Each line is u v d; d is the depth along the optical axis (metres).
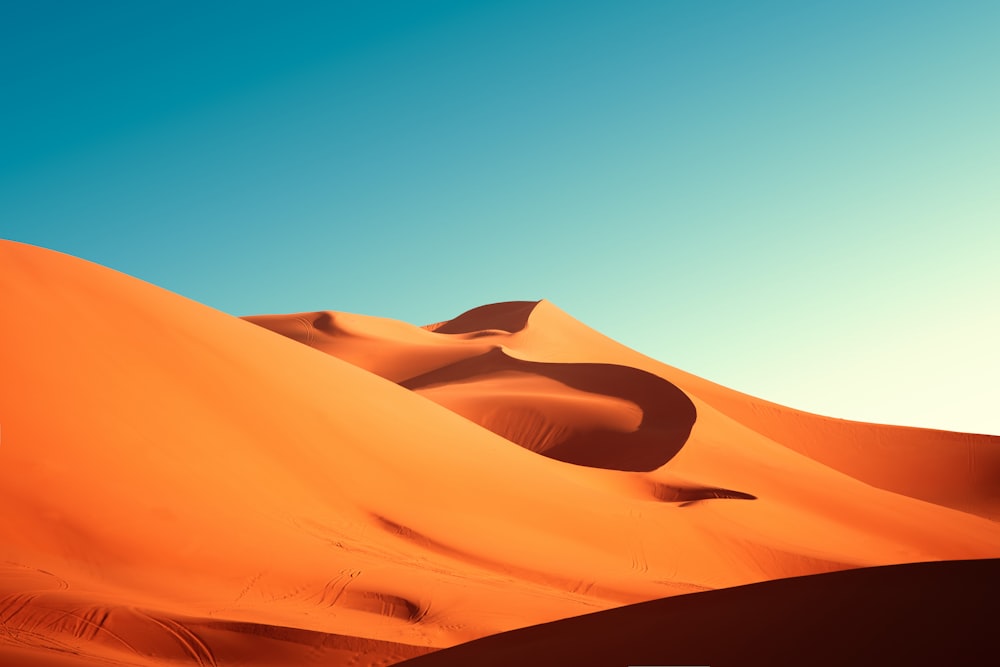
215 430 22.52
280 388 26.75
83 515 16.92
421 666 7.01
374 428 28.22
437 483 26.41
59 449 18.44
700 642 6.00
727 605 6.86
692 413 51.25
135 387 22.12
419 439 29.50
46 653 10.76
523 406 53.12
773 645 5.63
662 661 5.75
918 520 39.25
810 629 5.80
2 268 23.78
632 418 51.34
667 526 29.20
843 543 33.59
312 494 22.48
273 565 17.56
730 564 28.38
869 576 6.94
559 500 28.61
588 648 6.43
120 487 18.28
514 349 78.12
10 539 15.62
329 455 24.72
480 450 31.73
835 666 5.11
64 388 20.44
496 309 99.62
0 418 18.48
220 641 12.65
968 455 64.25
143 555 16.56
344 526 21.45
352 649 12.95
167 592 15.34
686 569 26.81
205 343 26.55
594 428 50.19
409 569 19.22
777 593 6.91
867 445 66.81
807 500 39.94
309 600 16.23
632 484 36.72
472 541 22.97
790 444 67.06
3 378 19.59
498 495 27.34
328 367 32.88
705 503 32.91
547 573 21.78
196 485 19.80
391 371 72.81
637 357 86.00
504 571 21.39
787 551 29.75
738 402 73.81
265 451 23.02
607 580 22.20
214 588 16.14
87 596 13.66
